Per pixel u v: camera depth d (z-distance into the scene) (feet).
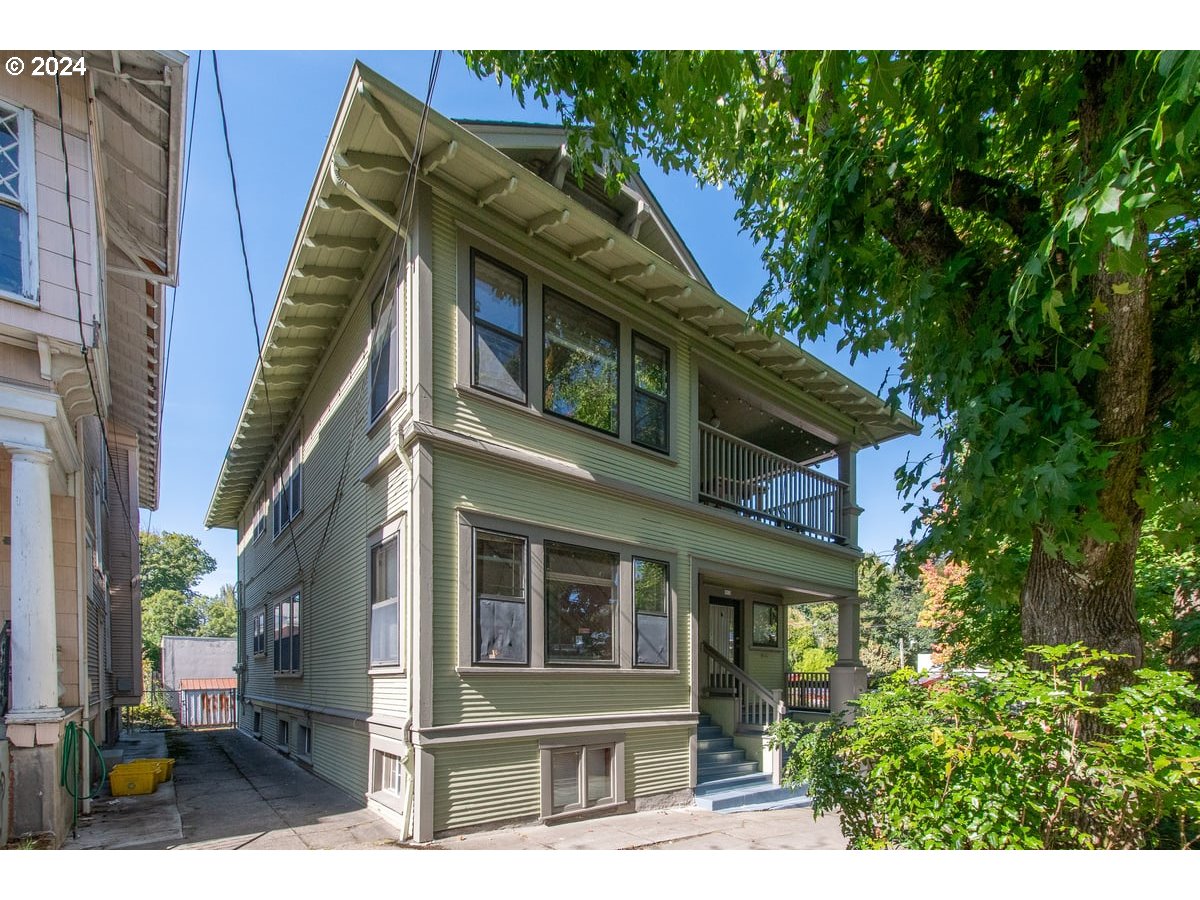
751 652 42.57
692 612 29.48
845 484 41.60
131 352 36.45
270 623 44.32
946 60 13.96
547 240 25.75
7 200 18.48
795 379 37.04
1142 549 26.78
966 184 15.52
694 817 24.86
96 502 33.76
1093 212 9.40
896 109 13.60
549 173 28.58
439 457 21.81
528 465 23.95
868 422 42.47
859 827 13.24
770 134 16.99
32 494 18.28
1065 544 12.06
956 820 10.62
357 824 21.63
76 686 22.36
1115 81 12.19
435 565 21.21
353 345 29.35
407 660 21.21
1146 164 9.21
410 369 22.27
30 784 17.49
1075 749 10.44
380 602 24.61
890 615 110.83
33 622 18.02
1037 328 12.77
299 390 37.83
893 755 11.57
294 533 38.32
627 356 28.40
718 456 33.17
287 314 29.99
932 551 15.61
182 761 36.94
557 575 24.62
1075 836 10.44
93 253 19.92
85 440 29.27
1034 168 16.88
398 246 23.63
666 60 14.15
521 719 22.35
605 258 26.68
